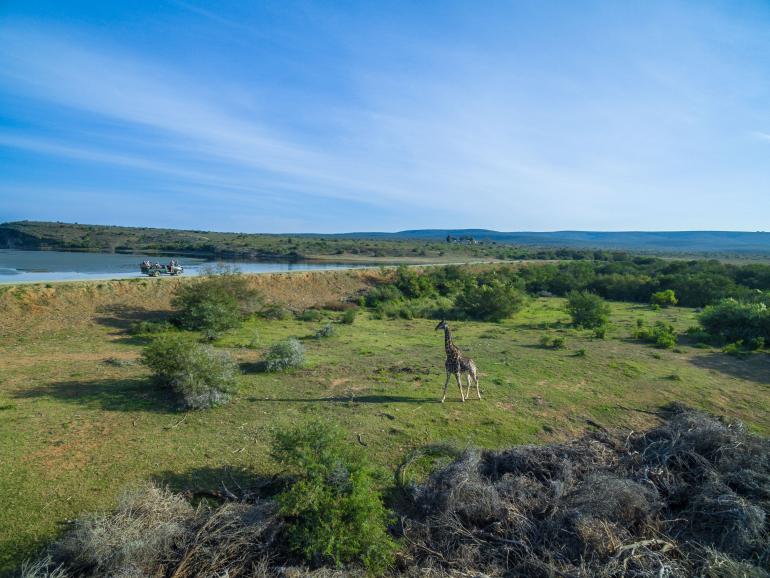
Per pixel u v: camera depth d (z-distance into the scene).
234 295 23.56
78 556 5.85
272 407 11.41
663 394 13.24
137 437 9.49
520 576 6.22
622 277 40.03
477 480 7.82
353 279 34.88
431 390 13.02
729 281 34.88
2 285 20.06
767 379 15.08
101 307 21.53
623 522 7.01
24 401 11.18
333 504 6.51
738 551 6.45
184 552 6.09
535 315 29.00
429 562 6.40
